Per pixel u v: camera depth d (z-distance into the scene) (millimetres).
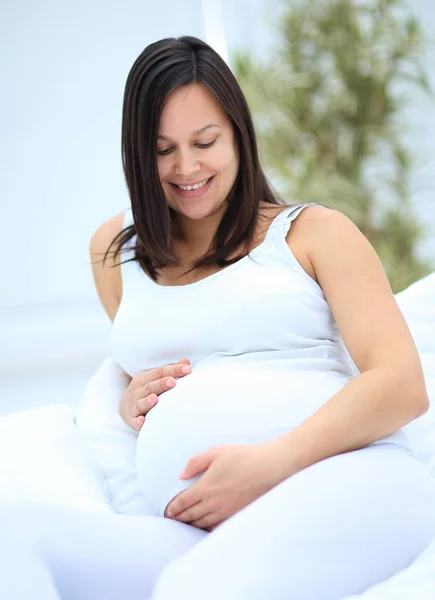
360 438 1200
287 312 1383
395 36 3094
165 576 987
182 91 1405
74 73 3098
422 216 3244
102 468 1507
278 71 3094
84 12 3078
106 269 1761
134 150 1463
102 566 1047
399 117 3145
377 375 1233
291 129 3086
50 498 1337
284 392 1297
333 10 3092
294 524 1038
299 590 998
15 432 1493
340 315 1344
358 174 3107
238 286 1408
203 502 1191
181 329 1428
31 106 3094
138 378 1447
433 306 1628
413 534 1108
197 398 1304
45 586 953
